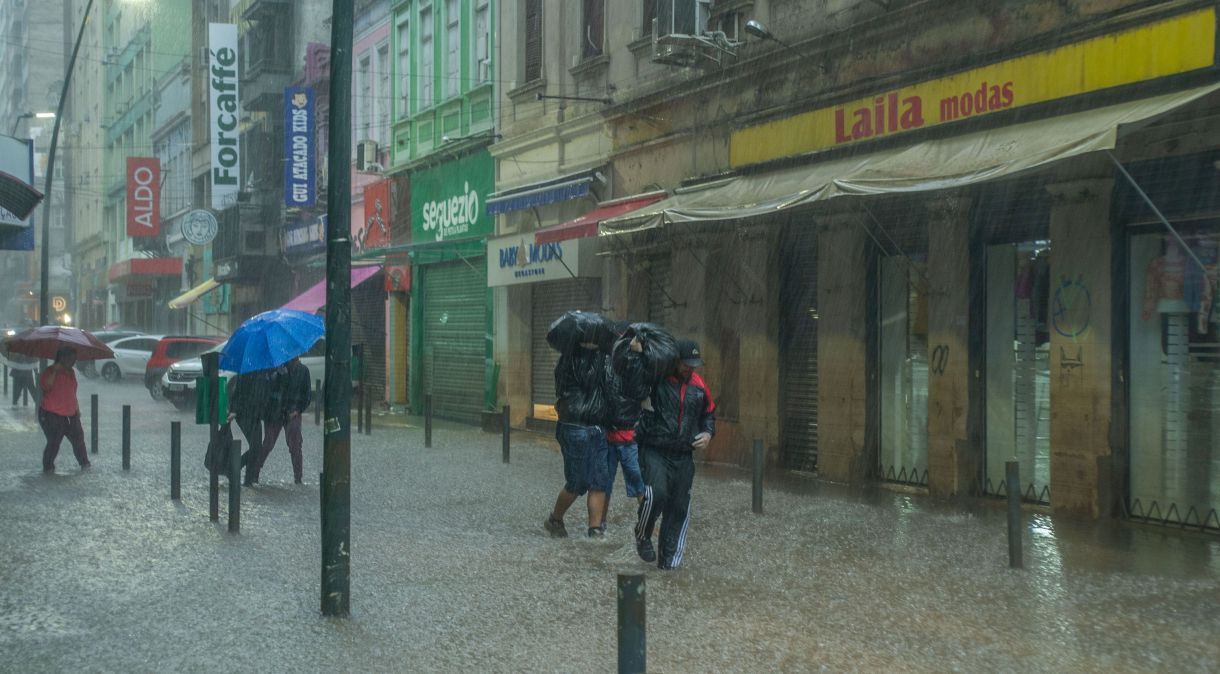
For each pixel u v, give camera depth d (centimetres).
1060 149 863
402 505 1150
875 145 1241
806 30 1356
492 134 2255
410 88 2725
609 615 693
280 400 1320
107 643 639
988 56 1086
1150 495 991
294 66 3769
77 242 8612
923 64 1180
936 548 880
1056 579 764
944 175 973
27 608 721
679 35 1434
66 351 1433
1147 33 923
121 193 6781
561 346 958
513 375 2153
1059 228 1038
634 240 1712
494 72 2272
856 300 1299
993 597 718
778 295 1443
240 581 796
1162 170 964
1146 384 992
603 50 1844
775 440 1429
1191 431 957
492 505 1148
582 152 1919
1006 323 1138
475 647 627
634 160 1747
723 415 1552
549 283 2084
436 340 2547
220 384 1076
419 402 2616
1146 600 702
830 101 1307
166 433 1984
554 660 601
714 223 1498
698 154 1580
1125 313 1005
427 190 2603
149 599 743
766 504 1125
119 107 6894
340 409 697
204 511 1115
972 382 1159
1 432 2041
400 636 650
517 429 2131
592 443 952
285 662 602
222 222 4175
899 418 1277
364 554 888
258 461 1312
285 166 3262
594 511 959
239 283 4141
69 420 1442
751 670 574
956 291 1155
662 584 771
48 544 938
